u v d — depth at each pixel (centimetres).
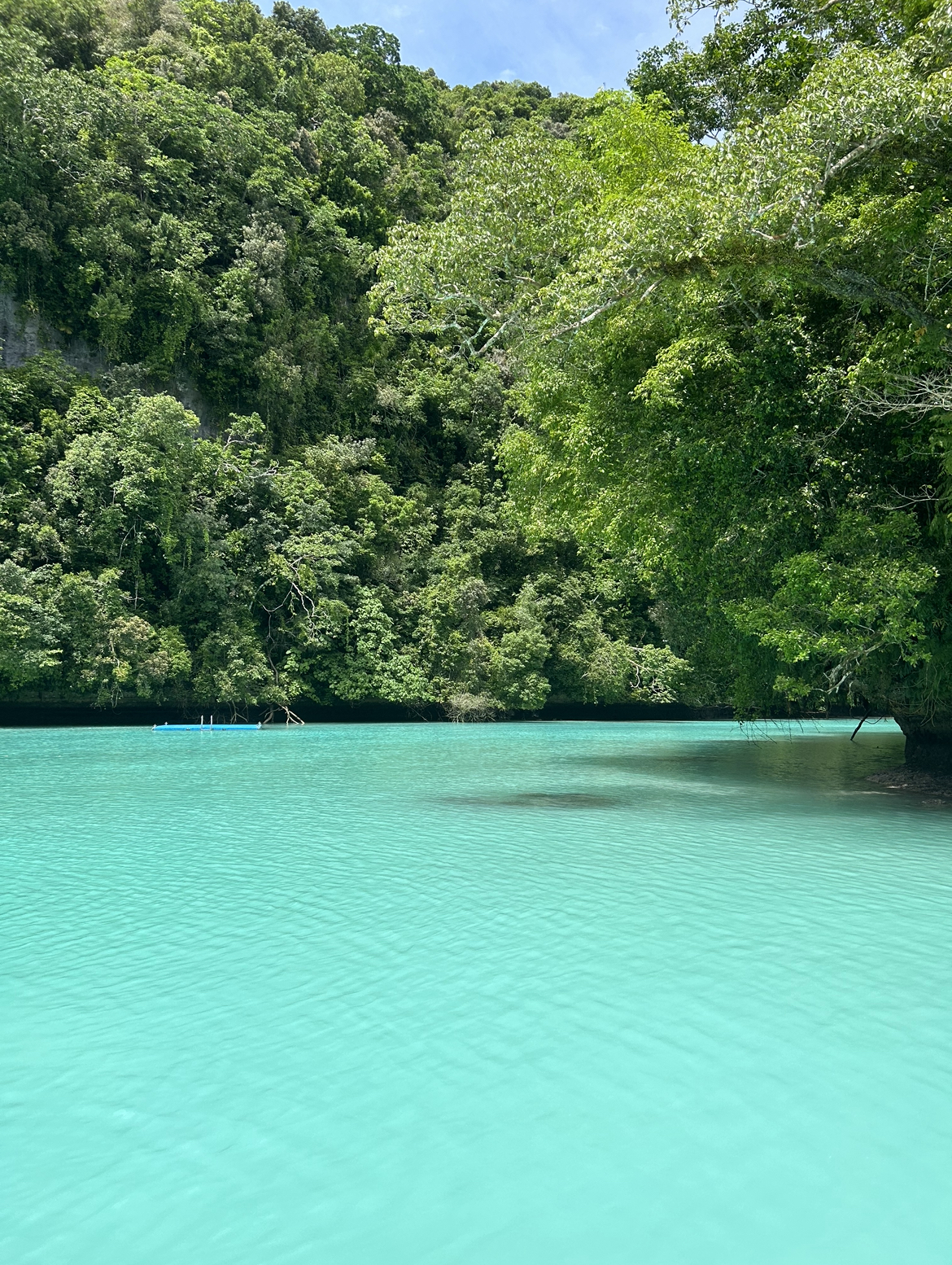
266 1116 354
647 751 2223
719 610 1499
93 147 3378
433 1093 371
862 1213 291
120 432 2914
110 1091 373
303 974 516
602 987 495
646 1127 345
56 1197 299
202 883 740
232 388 3672
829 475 1246
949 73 863
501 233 1331
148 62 3906
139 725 2956
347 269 4194
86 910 654
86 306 3238
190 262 3375
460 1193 301
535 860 841
